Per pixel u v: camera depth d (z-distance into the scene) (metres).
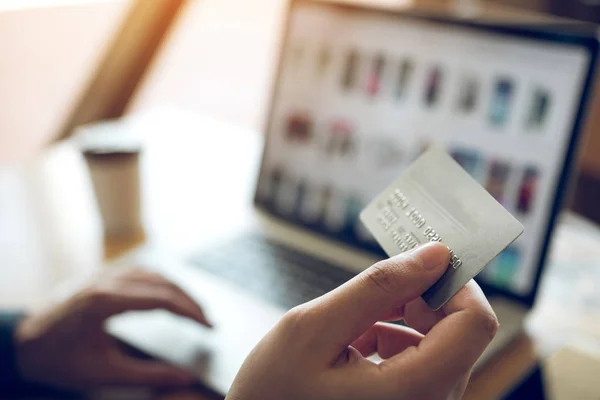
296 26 0.88
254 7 1.48
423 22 0.76
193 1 1.46
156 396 0.58
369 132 0.81
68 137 1.50
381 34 0.79
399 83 0.78
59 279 0.75
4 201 0.96
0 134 1.75
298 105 0.88
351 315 0.35
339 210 0.82
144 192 0.87
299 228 0.86
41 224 0.89
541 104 0.67
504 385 0.57
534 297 0.67
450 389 0.35
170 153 1.16
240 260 0.76
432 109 0.75
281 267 0.74
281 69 0.89
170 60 1.54
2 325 0.68
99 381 0.64
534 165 0.67
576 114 0.64
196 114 1.38
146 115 1.39
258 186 0.92
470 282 0.38
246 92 1.47
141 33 1.41
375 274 0.35
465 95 0.72
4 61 1.62
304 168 0.87
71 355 0.65
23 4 1.52
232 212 0.92
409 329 0.42
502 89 0.69
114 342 0.65
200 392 0.58
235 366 0.58
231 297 0.68
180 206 0.94
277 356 0.35
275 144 0.90
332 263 0.75
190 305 0.64
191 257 0.77
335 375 0.34
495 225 0.37
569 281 0.76
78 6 1.43
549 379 0.57
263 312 0.65
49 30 1.51
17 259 0.81
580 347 0.63
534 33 0.66
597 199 1.24
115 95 1.47
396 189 0.44
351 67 0.82
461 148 0.73
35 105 1.63
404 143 0.77
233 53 1.52
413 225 0.41
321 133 0.85
